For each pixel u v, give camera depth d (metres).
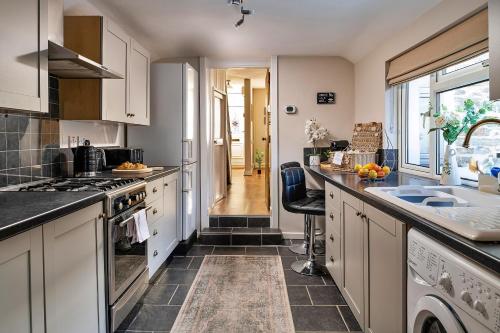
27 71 1.54
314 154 3.87
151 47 3.56
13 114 1.94
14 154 1.96
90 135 2.84
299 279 2.77
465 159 2.20
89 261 1.63
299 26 2.91
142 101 3.06
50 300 1.30
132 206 2.12
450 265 0.93
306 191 3.32
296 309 2.27
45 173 2.24
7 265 1.06
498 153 1.80
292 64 3.91
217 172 5.25
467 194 1.71
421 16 2.45
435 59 2.31
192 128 3.70
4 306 1.05
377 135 3.19
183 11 2.60
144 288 2.34
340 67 3.91
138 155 3.11
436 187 1.83
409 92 3.00
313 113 3.93
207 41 3.36
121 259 1.96
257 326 2.05
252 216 4.09
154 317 2.16
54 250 1.33
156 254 2.66
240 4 2.44
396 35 2.85
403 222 1.27
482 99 2.06
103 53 2.30
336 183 2.27
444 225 1.03
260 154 9.76
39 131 2.18
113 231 1.84
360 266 1.81
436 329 1.05
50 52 1.74
